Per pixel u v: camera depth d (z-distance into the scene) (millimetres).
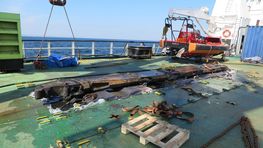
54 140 2586
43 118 3205
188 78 7195
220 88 5852
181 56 10430
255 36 12781
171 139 2570
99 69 7543
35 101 3916
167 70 6980
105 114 3490
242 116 3855
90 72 6828
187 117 3596
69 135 2730
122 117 3404
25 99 4000
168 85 5859
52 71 6754
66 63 7695
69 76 6043
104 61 9820
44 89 3748
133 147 2547
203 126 3291
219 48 11867
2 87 4695
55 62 7543
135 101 4293
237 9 16141
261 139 2967
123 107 3875
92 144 2551
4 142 2492
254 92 5711
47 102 3879
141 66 8844
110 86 4793
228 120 3617
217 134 3029
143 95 4754
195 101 4555
